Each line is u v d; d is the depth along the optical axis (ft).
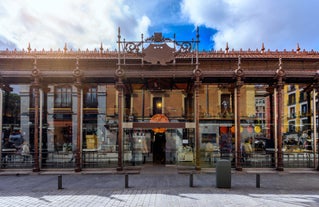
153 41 41.27
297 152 43.39
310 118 48.73
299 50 47.14
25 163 42.47
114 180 33.63
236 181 32.48
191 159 46.24
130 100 54.08
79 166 39.55
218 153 47.01
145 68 41.09
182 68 41.29
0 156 39.96
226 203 22.47
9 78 41.27
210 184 30.73
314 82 42.06
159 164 47.29
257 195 25.36
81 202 23.04
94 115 55.98
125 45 41.14
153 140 51.08
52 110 56.44
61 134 55.98
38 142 42.19
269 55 44.65
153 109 54.39
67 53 46.32
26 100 56.85
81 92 41.50
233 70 41.24
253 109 55.42
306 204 22.22
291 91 65.05
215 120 53.67
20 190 28.25
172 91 54.44
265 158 42.52
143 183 31.60
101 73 40.50
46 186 30.22
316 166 39.75
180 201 23.12
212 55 44.62
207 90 55.01
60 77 40.78
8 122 54.03
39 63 43.01
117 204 22.34
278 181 32.48
